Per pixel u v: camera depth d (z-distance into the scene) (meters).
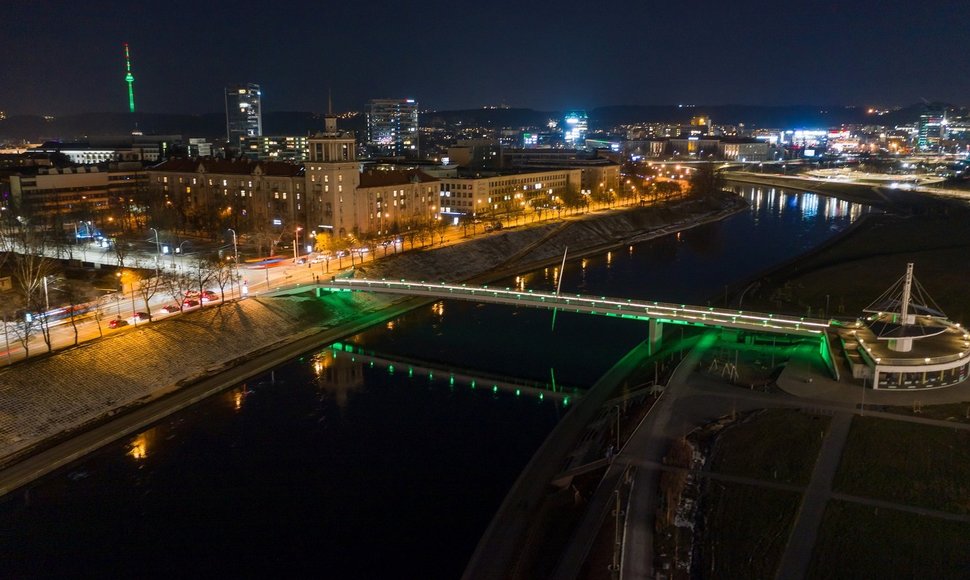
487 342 167.12
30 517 93.00
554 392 136.00
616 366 143.38
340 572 81.81
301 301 178.38
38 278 168.12
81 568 82.88
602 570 75.12
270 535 88.94
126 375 131.00
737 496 88.44
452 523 91.31
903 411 111.50
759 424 107.69
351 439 115.25
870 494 88.38
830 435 103.56
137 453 110.62
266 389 136.88
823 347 137.50
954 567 74.56
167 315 155.62
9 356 126.00
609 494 89.50
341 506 95.38
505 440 114.81
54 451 108.12
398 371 147.50
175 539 88.38
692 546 79.31
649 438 104.44
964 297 192.25
